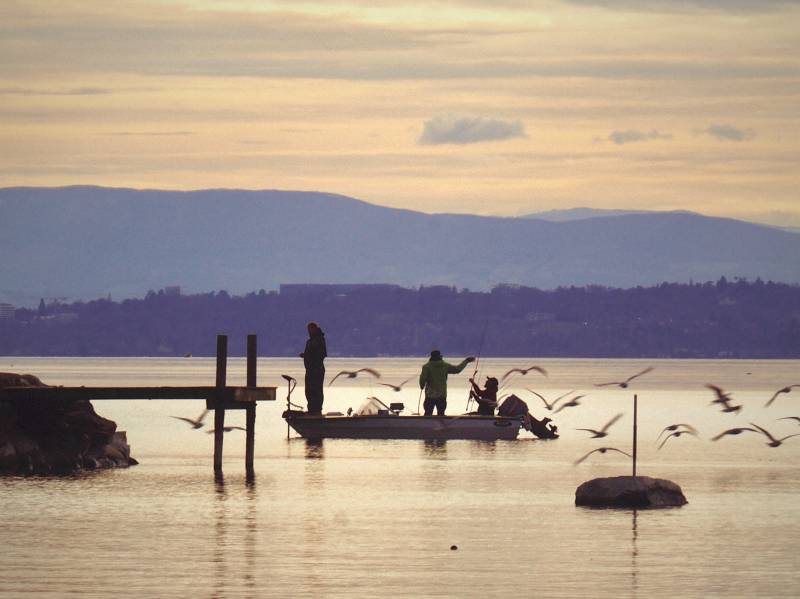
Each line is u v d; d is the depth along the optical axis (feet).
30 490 386.32
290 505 360.89
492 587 265.75
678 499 364.38
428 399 570.87
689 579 272.51
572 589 264.72
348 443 549.13
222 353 428.97
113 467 449.06
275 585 266.16
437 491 390.01
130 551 296.30
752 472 443.32
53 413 442.50
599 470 446.60
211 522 332.60
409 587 265.54
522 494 384.68
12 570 277.64
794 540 311.27
